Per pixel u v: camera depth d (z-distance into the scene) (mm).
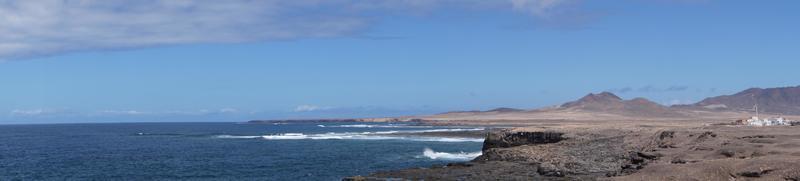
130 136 154500
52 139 138625
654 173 31016
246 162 67875
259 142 110688
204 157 76062
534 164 46344
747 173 29156
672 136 51250
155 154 82688
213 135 154250
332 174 54875
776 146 38406
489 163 48281
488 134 70875
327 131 184000
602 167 40281
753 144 40281
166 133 179625
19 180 54719
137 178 54875
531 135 66188
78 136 158375
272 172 57406
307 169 59281
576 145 55750
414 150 82000
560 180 35969
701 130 54812
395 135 127500
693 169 30672
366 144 97625
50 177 56625
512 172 41656
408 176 41875
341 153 78125
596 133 62875
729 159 33594
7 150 95312
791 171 28312
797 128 57000
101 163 69500
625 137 57281
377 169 57906
